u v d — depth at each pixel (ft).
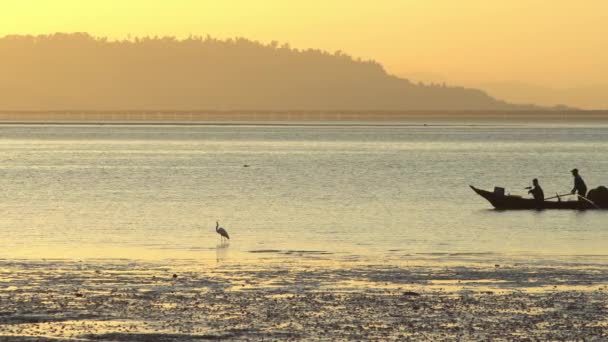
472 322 124.06
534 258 187.83
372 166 559.38
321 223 257.34
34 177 448.65
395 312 130.31
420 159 645.51
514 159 646.74
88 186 395.14
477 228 245.04
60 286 150.10
